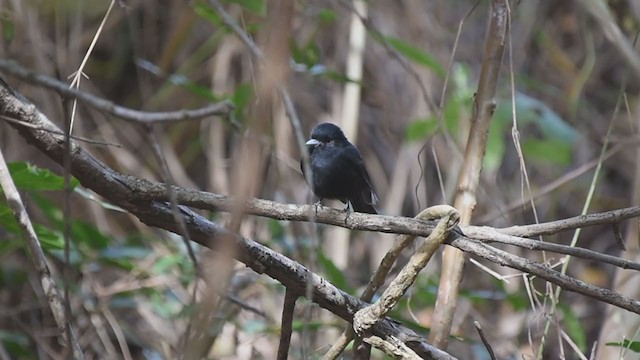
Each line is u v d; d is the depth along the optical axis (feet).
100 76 47.62
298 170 43.19
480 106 22.82
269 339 35.68
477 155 22.70
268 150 41.29
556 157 40.01
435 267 41.73
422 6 48.85
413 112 47.11
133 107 47.83
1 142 40.65
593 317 44.14
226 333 34.47
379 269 20.83
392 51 31.86
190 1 30.78
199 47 47.24
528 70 51.01
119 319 37.73
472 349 38.34
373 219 19.22
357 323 19.70
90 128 45.34
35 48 36.32
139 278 35.53
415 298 32.89
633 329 29.01
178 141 47.44
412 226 19.01
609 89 50.16
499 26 22.85
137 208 19.31
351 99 42.98
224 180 44.34
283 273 19.86
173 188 18.13
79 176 19.12
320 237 40.40
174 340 36.37
